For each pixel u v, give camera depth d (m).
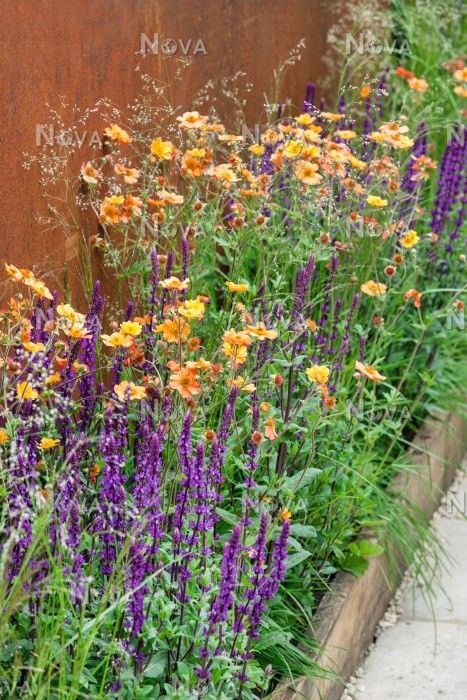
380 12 6.52
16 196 3.51
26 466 2.86
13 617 2.96
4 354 3.35
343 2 6.48
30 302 3.43
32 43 3.53
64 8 3.70
